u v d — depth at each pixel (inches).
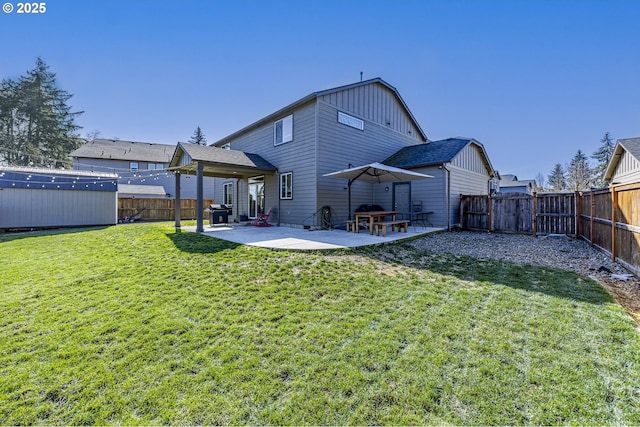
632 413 73.8
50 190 512.1
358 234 354.3
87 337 117.0
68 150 1171.3
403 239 316.5
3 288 177.5
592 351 100.3
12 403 82.1
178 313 137.6
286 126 461.1
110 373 94.4
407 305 143.3
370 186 510.6
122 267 217.2
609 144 1560.0
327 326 123.2
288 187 457.4
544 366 92.7
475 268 209.5
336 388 85.4
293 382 88.3
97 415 77.6
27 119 1111.0
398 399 80.5
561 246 299.6
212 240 307.7
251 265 212.2
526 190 1360.7
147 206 736.3
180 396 83.7
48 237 367.6
